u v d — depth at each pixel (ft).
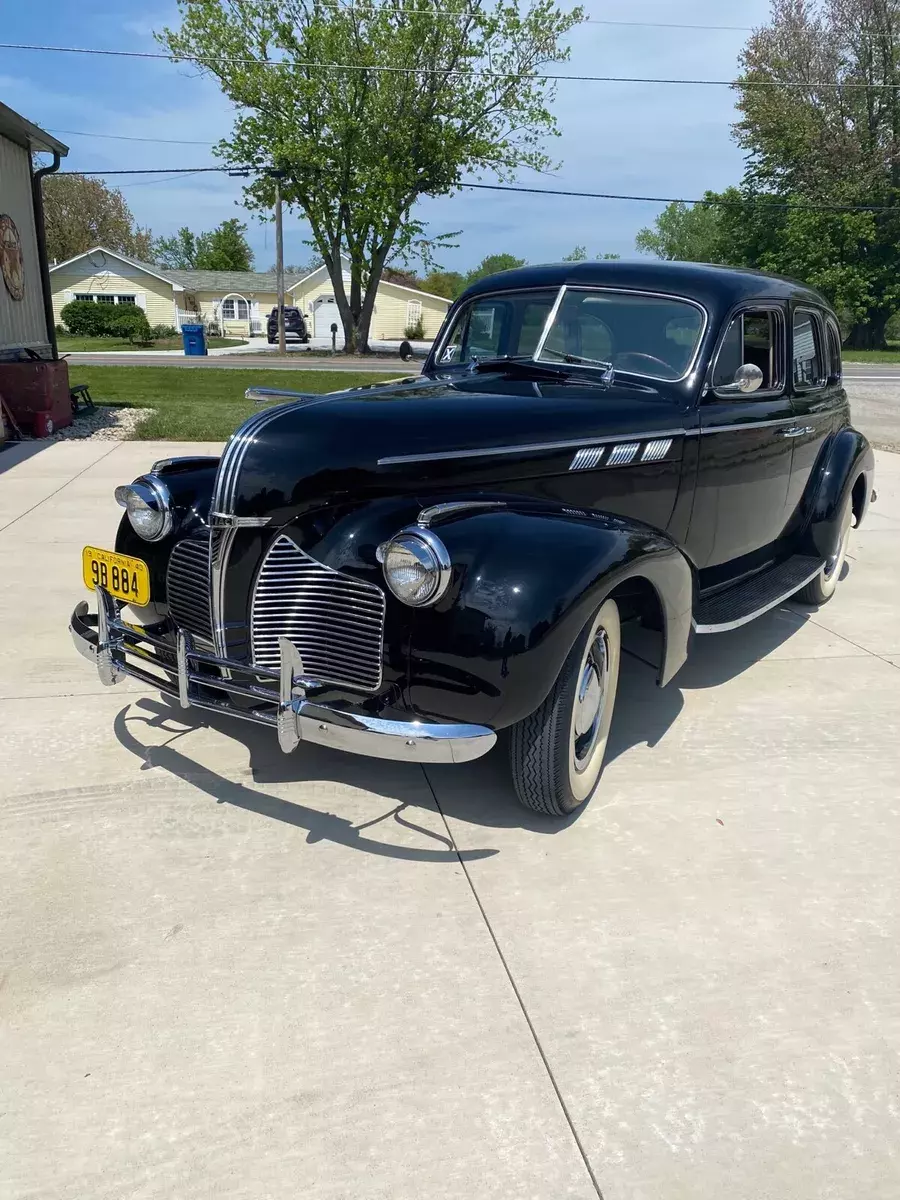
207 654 10.06
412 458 9.75
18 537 21.40
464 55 97.55
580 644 9.35
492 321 14.21
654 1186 6.10
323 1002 7.59
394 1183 6.06
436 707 8.88
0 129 36.45
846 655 15.78
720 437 13.14
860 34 136.36
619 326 13.08
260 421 9.87
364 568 9.15
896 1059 7.19
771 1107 6.73
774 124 140.26
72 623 11.02
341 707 9.11
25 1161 6.12
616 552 9.45
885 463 36.24
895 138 136.26
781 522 16.35
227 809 10.37
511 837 10.02
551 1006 7.63
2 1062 6.91
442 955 8.17
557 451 10.89
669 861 9.65
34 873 9.11
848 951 8.38
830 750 12.21
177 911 8.63
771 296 14.25
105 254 164.66
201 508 10.95
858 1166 6.28
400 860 9.53
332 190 102.99
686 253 231.30
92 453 33.04
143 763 11.31
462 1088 6.81
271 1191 5.98
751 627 17.24
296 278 182.09
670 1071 7.02
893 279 139.13
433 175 102.12
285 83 97.50
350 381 64.69
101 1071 6.86
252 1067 6.93
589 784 10.61
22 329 39.37
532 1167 6.21
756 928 8.65
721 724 12.94
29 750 11.53
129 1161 6.15
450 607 8.70
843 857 9.81
